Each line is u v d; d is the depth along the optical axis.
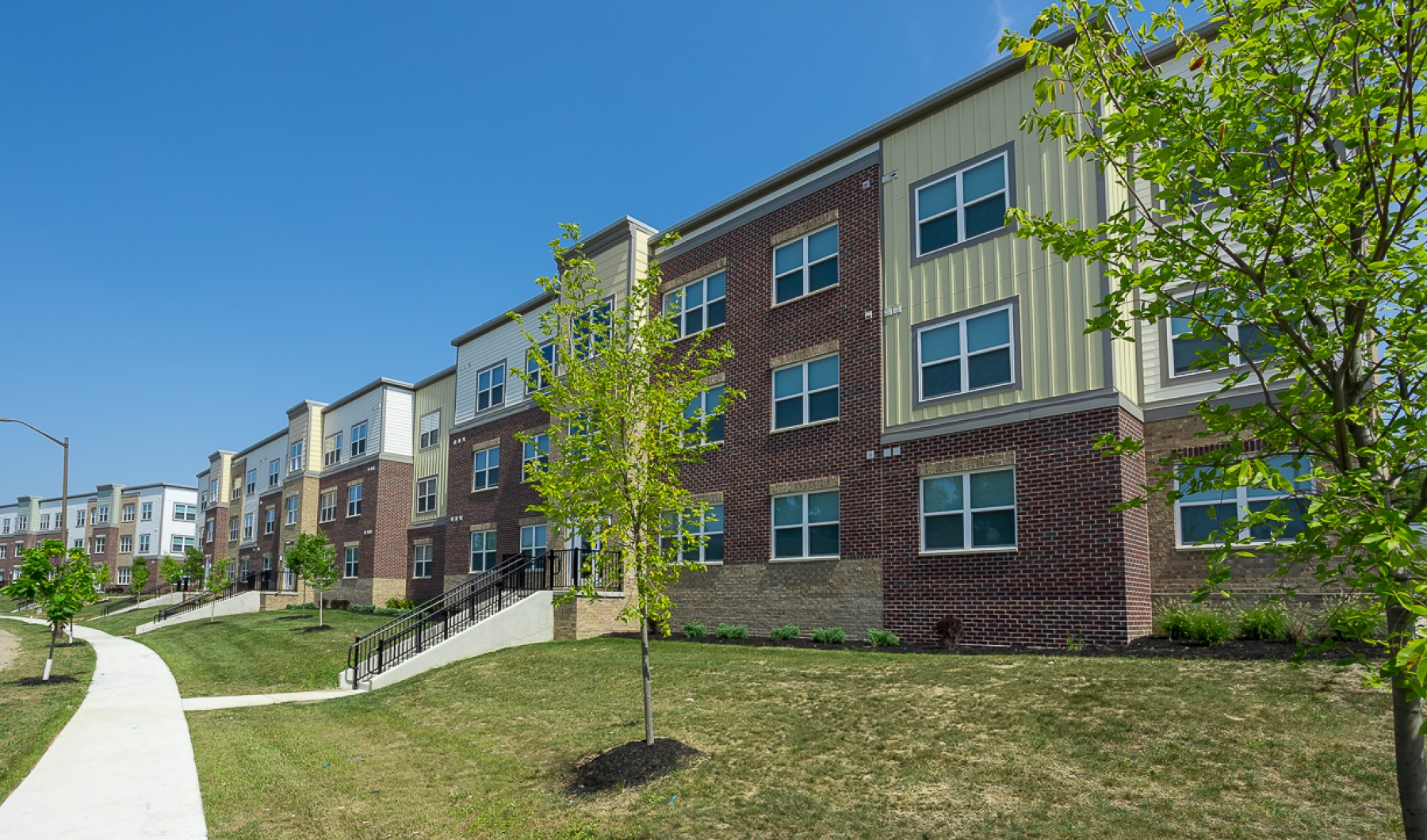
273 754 12.11
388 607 37.28
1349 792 7.45
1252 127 5.54
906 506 18.14
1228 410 5.45
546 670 16.88
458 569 33.31
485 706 14.59
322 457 48.34
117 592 83.25
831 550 19.52
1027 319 16.78
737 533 21.59
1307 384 5.39
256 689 19.41
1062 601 15.49
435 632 22.23
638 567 10.50
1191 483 5.54
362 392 44.31
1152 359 16.27
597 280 11.94
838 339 20.12
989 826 7.52
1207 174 5.19
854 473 19.23
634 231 25.72
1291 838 6.82
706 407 23.06
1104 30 5.89
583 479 10.36
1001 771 8.66
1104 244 5.60
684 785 9.20
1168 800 7.66
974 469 17.08
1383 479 4.89
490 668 18.02
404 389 42.78
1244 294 5.35
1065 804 7.80
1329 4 4.55
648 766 9.73
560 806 9.16
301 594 46.69
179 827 8.99
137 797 10.03
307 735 13.47
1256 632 13.26
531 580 24.14
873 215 19.92
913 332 18.66
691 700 12.85
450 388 39.88
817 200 21.27
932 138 19.02
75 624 47.91
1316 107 5.04
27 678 20.69
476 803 9.56
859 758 9.48
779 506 20.83
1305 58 5.05
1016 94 17.62
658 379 11.26
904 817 7.88
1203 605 14.66
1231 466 4.71
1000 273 17.34
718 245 23.77
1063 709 10.19
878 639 17.22
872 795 8.45
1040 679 11.57
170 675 21.56
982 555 16.73
